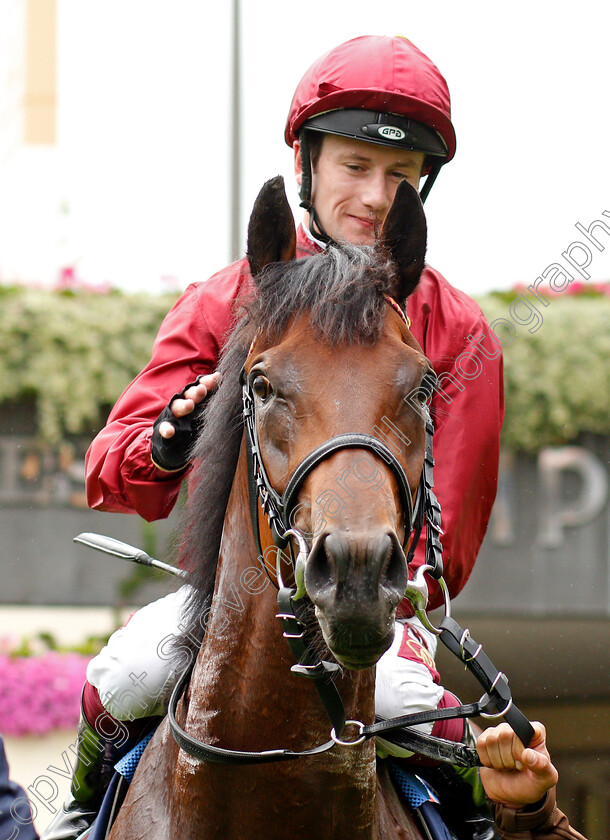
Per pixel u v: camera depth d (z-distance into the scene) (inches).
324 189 151.2
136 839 111.3
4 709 368.2
